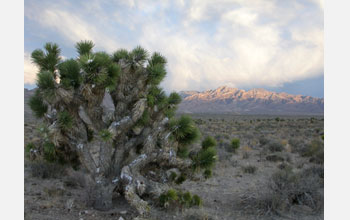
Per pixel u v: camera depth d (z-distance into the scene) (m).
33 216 5.17
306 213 6.02
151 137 5.89
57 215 5.37
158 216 5.47
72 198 6.47
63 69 5.41
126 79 5.81
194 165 6.12
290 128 38.50
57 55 6.12
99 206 5.80
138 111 5.68
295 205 6.43
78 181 8.01
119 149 6.09
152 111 6.37
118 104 5.93
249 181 9.22
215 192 7.84
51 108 5.84
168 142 5.98
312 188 6.50
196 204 6.26
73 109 5.49
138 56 5.74
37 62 5.80
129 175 5.50
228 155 13.32
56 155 6.32
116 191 6.62
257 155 14.98
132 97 5.96
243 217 5.82
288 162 12.59
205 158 6.07
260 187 7.90
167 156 5.93
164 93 6.34
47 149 5.59
